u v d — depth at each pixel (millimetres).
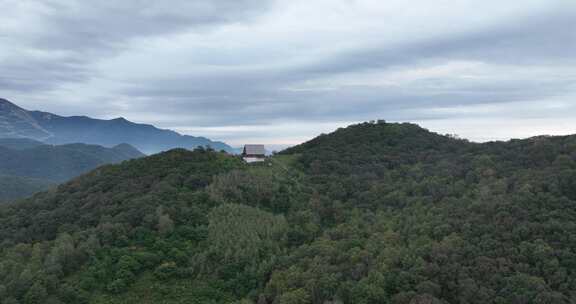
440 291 77750
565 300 71312
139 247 99062
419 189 123688
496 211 95812
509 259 80875
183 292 89500
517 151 139500
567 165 113250
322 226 115625
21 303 83062
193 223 107562
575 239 81438
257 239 102125
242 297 89562
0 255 97812
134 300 86938
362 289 80000
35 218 113812
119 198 116375
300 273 87562
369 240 98250
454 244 87438
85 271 91875
